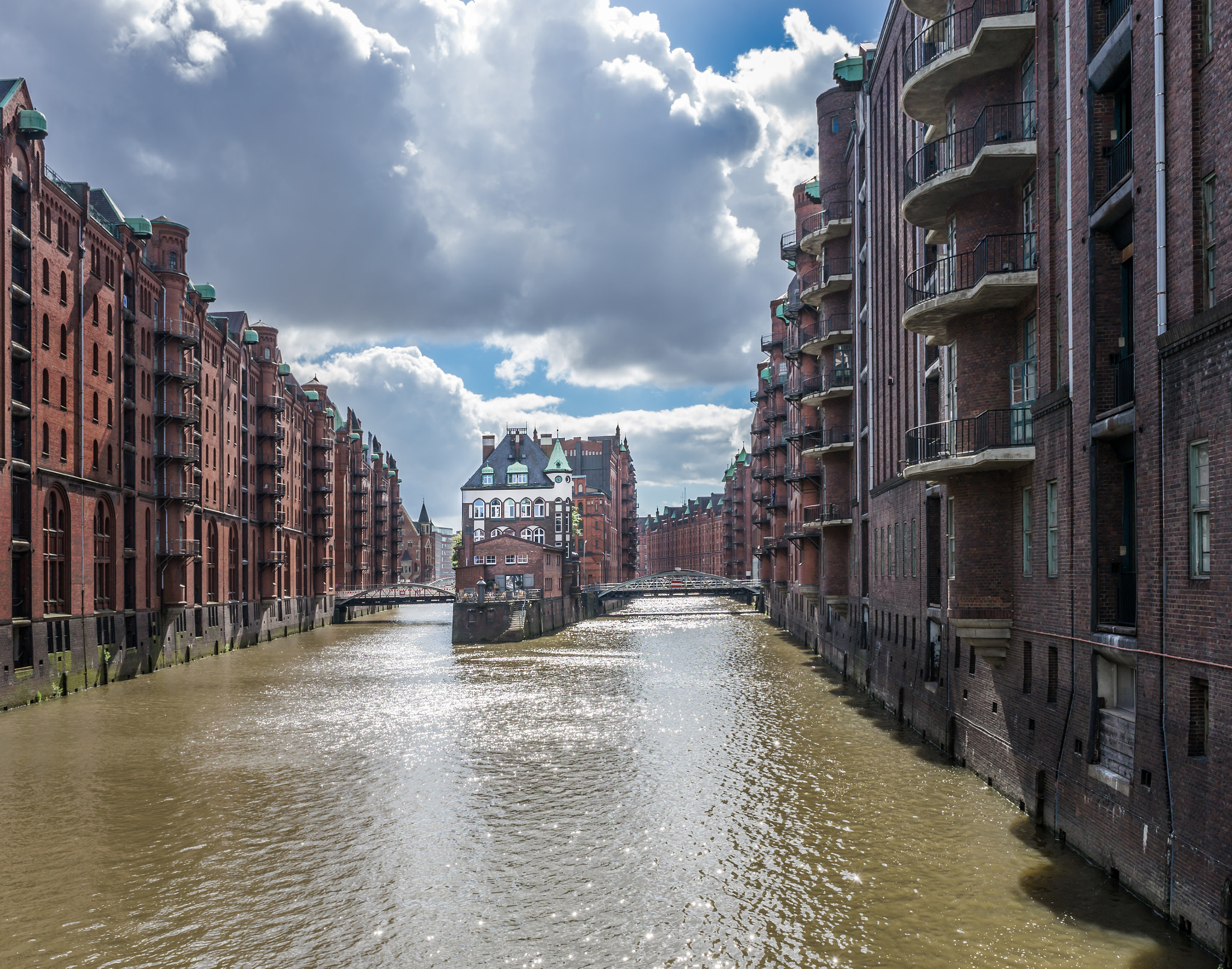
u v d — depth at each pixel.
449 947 15.59
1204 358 13.12
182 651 60.78
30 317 42.47
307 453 98.75
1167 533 14.11
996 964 13.80
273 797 25.11
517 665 57.03
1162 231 14.40
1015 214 22.11
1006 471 21.55
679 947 15.27
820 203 53.97
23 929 16.50
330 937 16.08
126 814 23.55
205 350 67.62
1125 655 15.49
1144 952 13.47
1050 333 19.52
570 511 113.62
